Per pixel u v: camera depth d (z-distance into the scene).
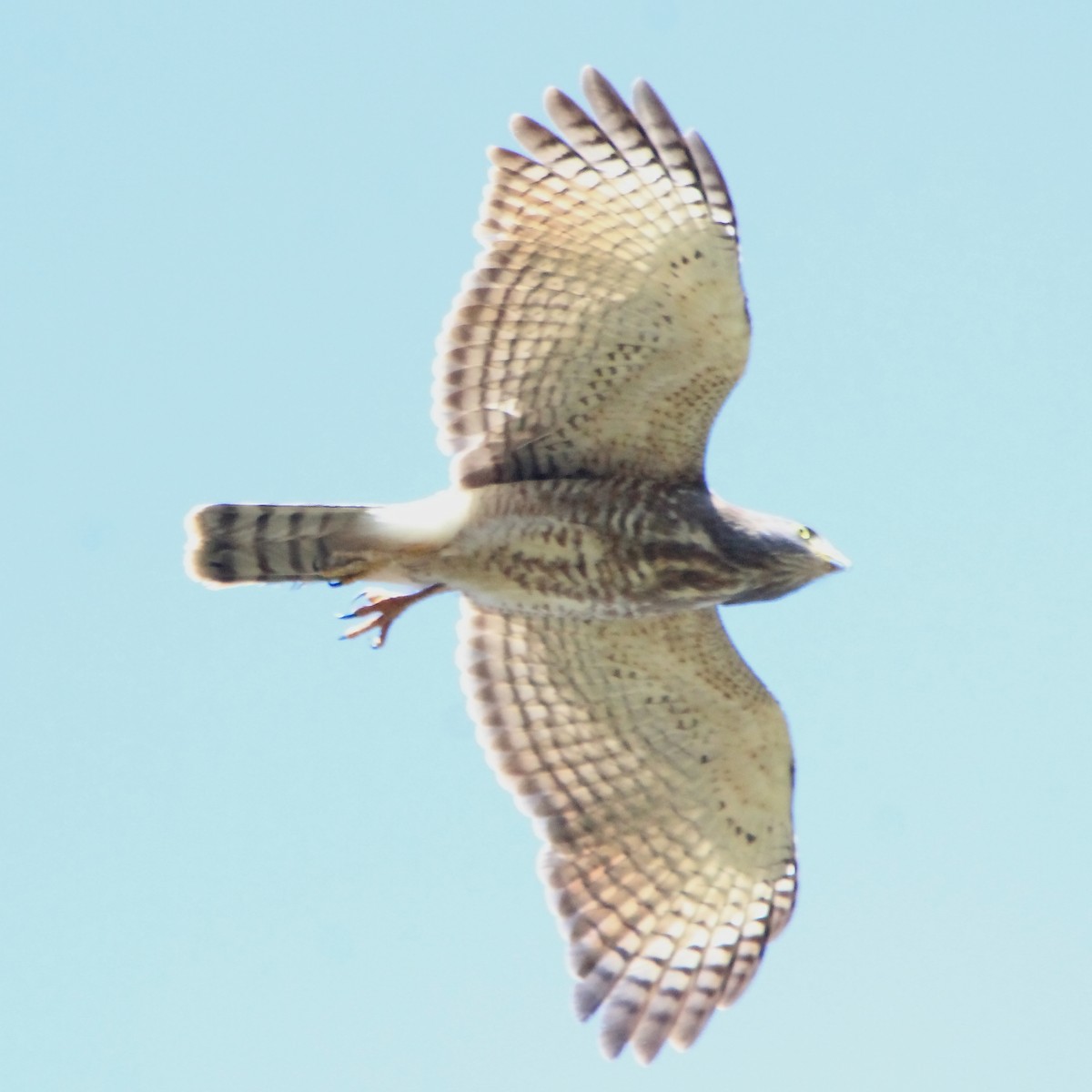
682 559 13.59
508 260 12.94
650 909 14.67
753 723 14.40
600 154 12.64
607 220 12.66
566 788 14.84
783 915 14.55
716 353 12.79
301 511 13.25
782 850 14.62
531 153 12.73
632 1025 14.29
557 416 13.27
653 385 13.05
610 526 13.46
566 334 13.00
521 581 13.56
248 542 13.34
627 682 14.62
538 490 13.39
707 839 14.73
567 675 14.71
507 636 14.76
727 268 12.38
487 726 14.80
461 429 13.30
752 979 14.38
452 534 13.32
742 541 13.62
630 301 12.77
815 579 13.87
